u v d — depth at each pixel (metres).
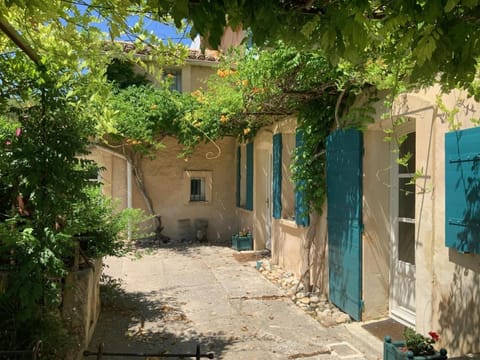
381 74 3.41
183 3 1.53
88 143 3.24
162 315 4.82
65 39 2.86
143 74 9.66
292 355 3.76
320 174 5.31
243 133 8.67
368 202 4.47
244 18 1.70
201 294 5.72
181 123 8.66
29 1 2.01
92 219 3.99
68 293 3.48
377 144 4.50
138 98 9.06
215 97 7.33
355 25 1.62
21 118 3.00
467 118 3.03
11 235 2.66
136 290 5.92
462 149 2.99
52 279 3.10
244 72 5.08
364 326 4.29
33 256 2.75
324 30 1.79
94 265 4.15
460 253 3.09
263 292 5.80
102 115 3.67
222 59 5.93
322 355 3.76
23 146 2.86
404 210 4.34
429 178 3.46
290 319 4.71
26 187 2.86
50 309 3.06
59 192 2.96
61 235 2.89
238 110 6.57
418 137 3.60
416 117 3.62
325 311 4.88
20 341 2.79
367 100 4.30
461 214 3.00
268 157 8.95
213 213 10.77
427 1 1.55
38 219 2.92
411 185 4.20
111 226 4.57
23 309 2.76
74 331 3.44
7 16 2.69
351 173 4.54
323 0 1.75
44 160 2.87
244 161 10.20
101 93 3.42
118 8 2.37
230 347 3.93
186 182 10.54
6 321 2.80
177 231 10.47
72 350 3.13
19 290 2.71
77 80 3.28
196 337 4.18
